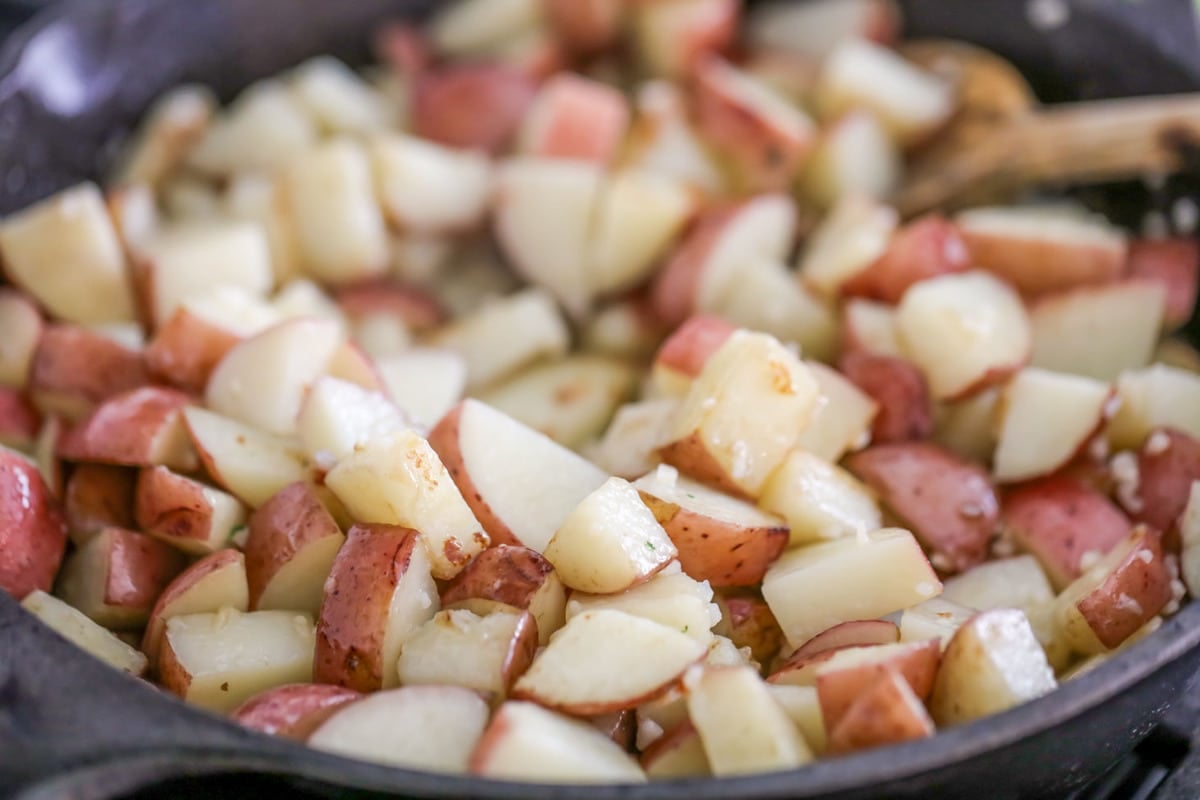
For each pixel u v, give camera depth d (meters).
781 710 0.39
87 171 0.53
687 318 0.52
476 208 0.54
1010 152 0.52
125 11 0.52
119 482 0.45
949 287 0.48
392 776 0.36
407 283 0.54
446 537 0.41
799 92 0.56
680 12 0.56
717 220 0.52
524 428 0.44
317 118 0.55
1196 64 0.50
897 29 0.56
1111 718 0.39
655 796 0.36
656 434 0.44
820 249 0.52
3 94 0.50
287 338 0.45
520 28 0.57
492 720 0.39
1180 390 0.46
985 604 0.43
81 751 0.37
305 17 0.55
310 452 0.43
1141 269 0.50
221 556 0.42
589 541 0.41
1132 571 0.42
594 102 0.55
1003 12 0.54
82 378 0.47
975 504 0.44
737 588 0.43
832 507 0.43
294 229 0.52
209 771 0.37
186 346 0.46
